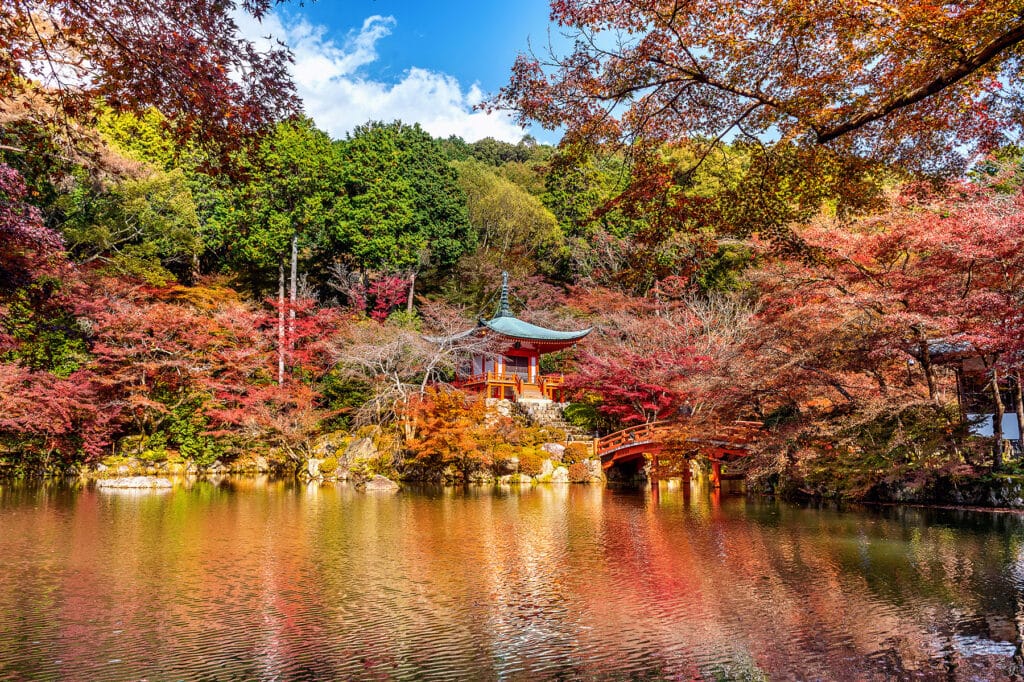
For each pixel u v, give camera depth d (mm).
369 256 42188
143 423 33219
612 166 11578
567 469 31812
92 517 19062
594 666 8195
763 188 9414
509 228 48844
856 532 16672
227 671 7977
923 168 9195
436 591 11508
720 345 31094
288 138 39812
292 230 39781
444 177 46969
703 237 10430
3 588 11477
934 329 18141
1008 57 7523
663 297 38875
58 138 13383
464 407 31844
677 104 9180
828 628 9445
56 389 27438
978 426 21375
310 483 30281
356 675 7918
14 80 8242
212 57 6801
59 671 7922
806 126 8305
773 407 27234
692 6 7871
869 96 7992
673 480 32938
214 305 36094
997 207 18516
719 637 9141
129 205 32781
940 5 6703
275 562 13570
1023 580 11719
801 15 7449
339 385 36312
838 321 19406
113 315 30516
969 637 8992
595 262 45656
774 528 17625
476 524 18500
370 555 14305
